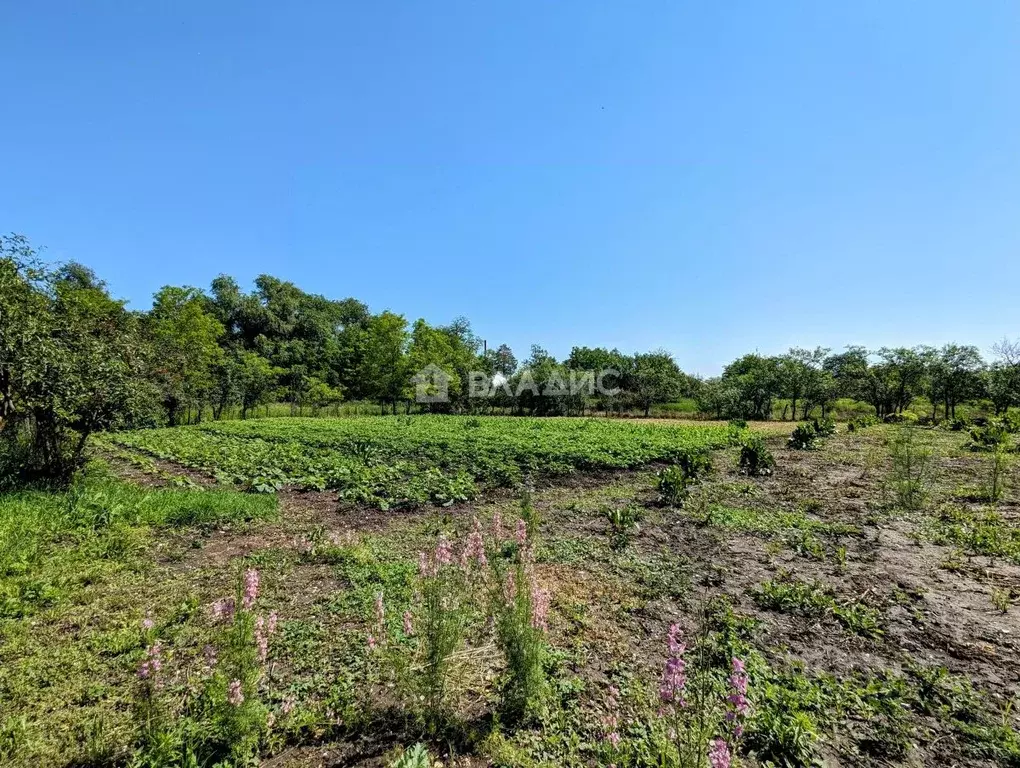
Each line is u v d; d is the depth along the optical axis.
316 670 4.36
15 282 9.62
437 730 3.58
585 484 13.03
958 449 17.14
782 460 16.31
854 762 3.25
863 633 4.96
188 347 30.91
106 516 8.20
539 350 59.25
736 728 3.27
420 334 47.16
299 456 15.87
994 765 3.21
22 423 11.07
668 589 6.09
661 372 52.44
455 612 4.09
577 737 3.48
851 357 42.81
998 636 4.87
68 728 3.63
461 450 16.91
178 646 4.73
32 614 5.30
